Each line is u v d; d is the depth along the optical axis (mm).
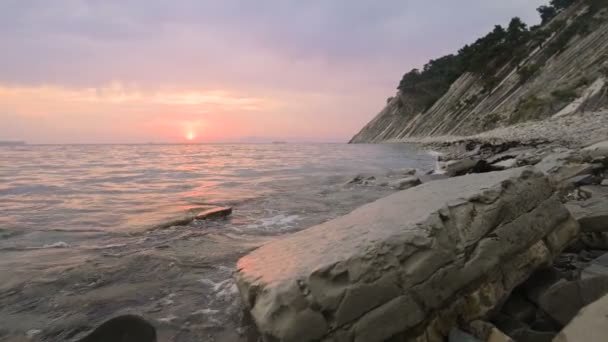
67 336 3473
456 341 2818
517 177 3828
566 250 4137
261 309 2826
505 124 49812
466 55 80312
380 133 110062
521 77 57438
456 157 23641
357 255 2869
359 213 4656
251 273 3354
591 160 7777
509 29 69688
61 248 6160
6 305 4059
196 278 4809
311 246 3551
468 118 63844
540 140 21859
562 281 3100
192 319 3742
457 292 3059
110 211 9305
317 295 2691
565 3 73500
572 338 2246
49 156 39250
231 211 9062
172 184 14914
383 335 2734
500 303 3207
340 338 2658
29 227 7637
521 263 3414
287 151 52938
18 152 51500
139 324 3312
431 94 96312
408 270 2918
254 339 3352
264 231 7348
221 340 3381
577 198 5723
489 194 3523
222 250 6000
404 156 33531
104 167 23719
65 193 12484
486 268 3205
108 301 4156
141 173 19516
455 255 3123
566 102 42438
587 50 49844
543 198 3854
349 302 2709
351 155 37250
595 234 4137
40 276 4848
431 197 4004
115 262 5395
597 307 2367
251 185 14430
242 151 55719
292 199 11102
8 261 5461
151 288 4504
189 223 7996
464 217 3334
